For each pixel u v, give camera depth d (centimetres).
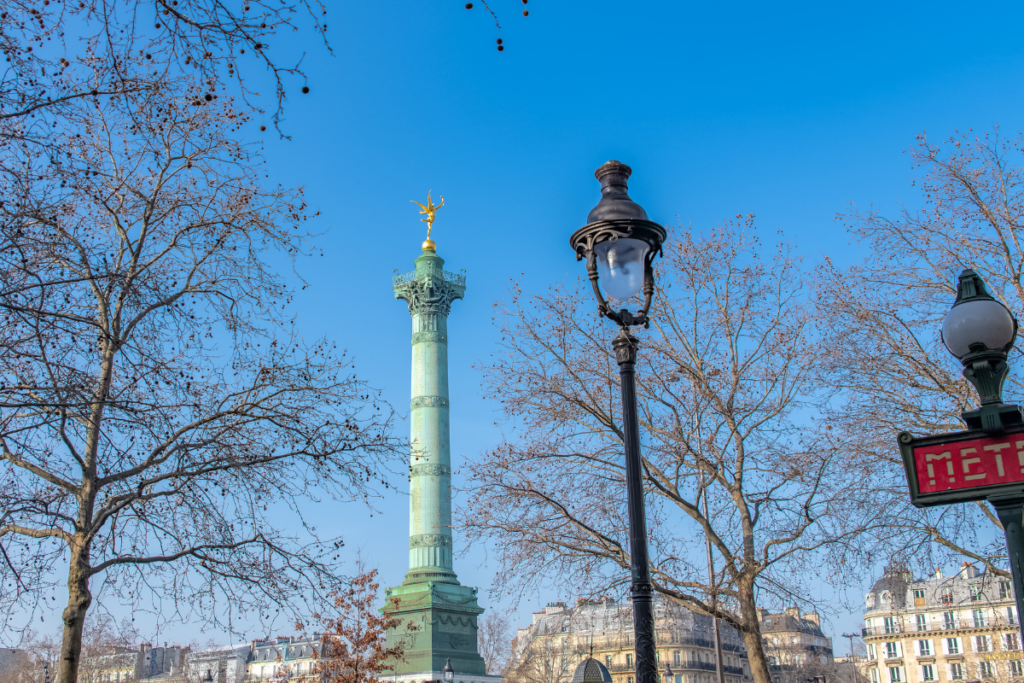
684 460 2577
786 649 9644
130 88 1510
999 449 646
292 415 2353
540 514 2664
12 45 1359
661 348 2681
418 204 10194
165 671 11312
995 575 2752
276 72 1259
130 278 1831
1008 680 7338
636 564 981
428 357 9331
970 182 2791
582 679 2584
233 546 2225
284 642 11244
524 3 1082
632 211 1097
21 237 1525
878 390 2739
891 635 9594
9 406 1537
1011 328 688
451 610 8512
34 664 7631
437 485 8912
